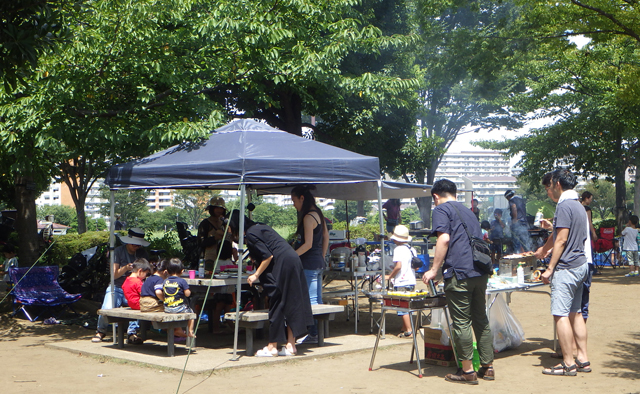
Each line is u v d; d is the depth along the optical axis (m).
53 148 9.11
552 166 31.20
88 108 9.38
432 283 6.15
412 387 5.55
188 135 8.10
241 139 7.69
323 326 7.81
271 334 6.86
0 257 17.67
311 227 7.54
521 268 7.27
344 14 14.12
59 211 87.00
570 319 6.21
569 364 5.98
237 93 14.36
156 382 5.87
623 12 15.27
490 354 5.84
